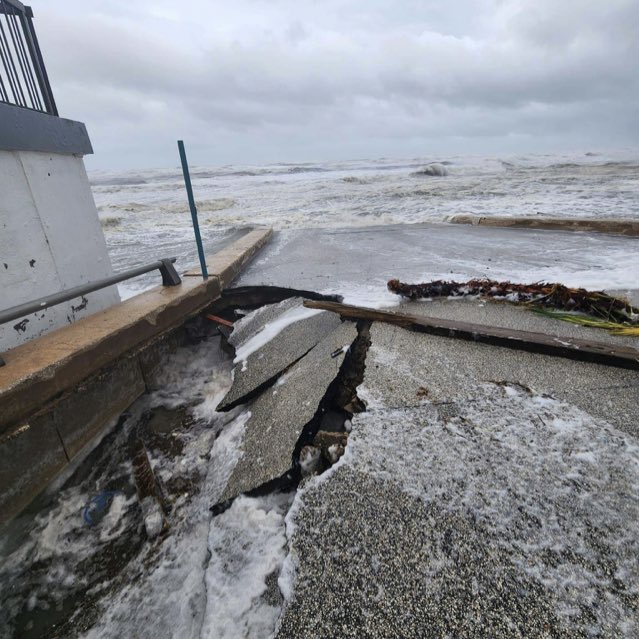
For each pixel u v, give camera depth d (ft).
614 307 10.72
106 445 9.78
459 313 11.93
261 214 43.57
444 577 4.65
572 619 4.09
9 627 6.26
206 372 12.80
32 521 7.89
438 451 6.49
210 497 7.61
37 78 9.96
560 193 45.37
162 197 75.00
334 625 4.38
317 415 8.29
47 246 9.83
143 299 12.27
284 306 14.21
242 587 5.49
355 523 5.49
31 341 9.23
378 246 22.70
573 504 5.35
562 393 7.64
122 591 6.50
